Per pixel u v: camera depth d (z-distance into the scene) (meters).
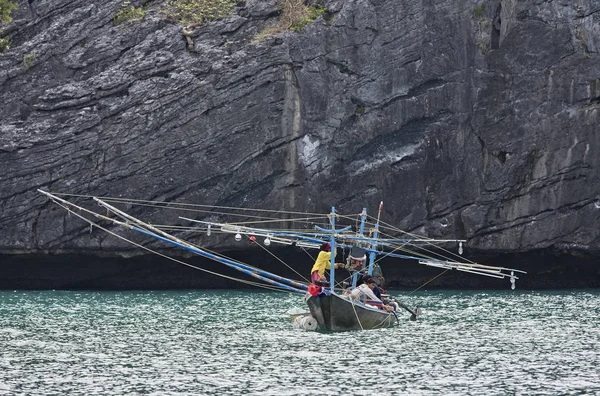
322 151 84.75
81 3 84.69
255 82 83.19
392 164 85.88
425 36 85.25
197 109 82.75
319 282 52.28
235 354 44.53
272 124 83.69
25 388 36.62
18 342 48.62
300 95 83.94
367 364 41.88
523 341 49.12
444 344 47.88
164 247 84.06
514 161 86.12
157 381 38.00
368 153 85.88
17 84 83.12
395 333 52.22
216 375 39.28
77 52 83.38
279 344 47.69
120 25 84.19
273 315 63.22
